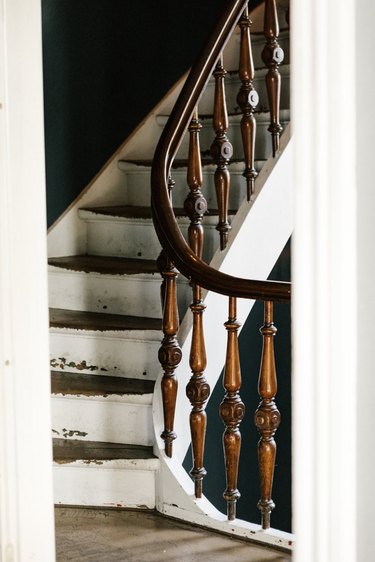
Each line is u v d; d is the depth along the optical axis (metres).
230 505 3.20
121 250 4.45
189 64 5.09
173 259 3.25
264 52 3.82
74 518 3.36
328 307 1.27
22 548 2.43
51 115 4.58
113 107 4.84
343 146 1.23
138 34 4.90
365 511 1.26
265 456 3.06
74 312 4.14
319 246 1.26
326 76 1.24
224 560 2.97
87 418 3.61
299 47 1.27
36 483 2.45
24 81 2.37
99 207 4.64
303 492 1.31
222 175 3.66
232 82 4.60
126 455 3.43
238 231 3.72
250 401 4.73
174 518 3.35
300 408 1.31
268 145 4.14
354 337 1.26
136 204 4.79
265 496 3.10
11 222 2.38
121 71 4.87
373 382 1.24
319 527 1.29
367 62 1.21
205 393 3.28
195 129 3.55
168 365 3.36
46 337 2.45
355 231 1.24
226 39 3.62
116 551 3.05
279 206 3.92
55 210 4.61
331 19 1.23
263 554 3.02
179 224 4.02
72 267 4.15
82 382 3.70
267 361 3.01
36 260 2.42
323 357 1.27
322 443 1.28
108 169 4.74
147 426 3.53
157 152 3.51
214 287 3.09
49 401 2.47
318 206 1.26
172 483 3.34
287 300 2.92
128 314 4.05
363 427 1.26
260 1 4.93
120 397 3.54
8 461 2.40
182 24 5.04
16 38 2.35
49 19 4.58
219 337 3.73
